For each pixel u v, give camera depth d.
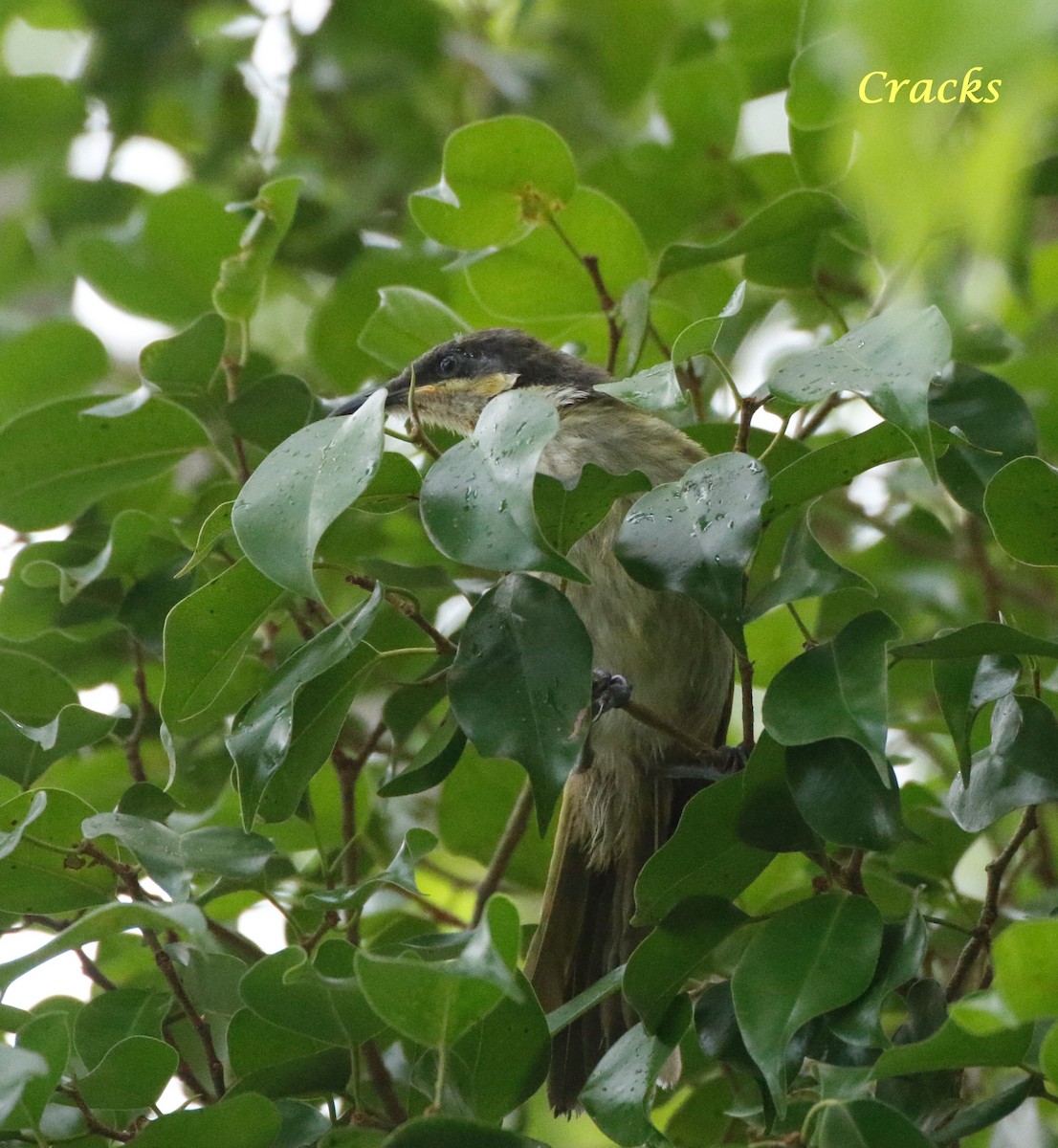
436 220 7.79
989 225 3.68
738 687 10.65
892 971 5.45
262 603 5.57
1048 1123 7.82
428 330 8.20
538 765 5.20
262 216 7.37
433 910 8.06
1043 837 8.24
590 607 8.20
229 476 8.66
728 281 9.45
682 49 11.30
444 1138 4.62
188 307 9.60
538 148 7.58
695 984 6.68
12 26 12.55
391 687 7.90
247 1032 5.65
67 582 7.35
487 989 4.56
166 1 11.47
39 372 9.05
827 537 10.38
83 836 5.72
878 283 8.75
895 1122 4.93
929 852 7.34
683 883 5.78
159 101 12.25
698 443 7.68
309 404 7.43
